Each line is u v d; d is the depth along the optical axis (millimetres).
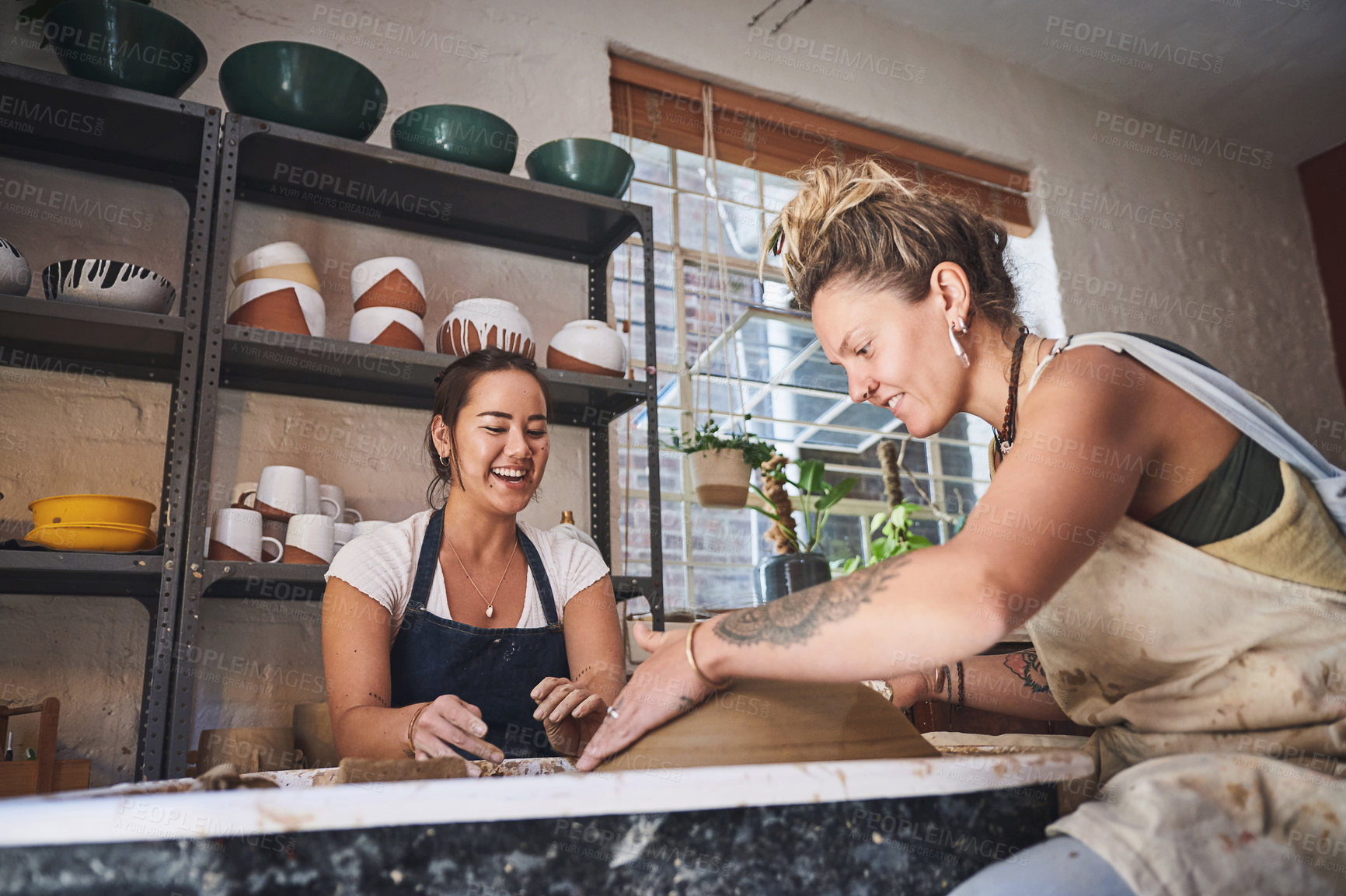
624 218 2262
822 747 681
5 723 1417
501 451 1409
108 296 1554
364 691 1230
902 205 917
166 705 1441
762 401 3209
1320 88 3896
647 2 2883
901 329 900
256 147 1853
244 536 1594
